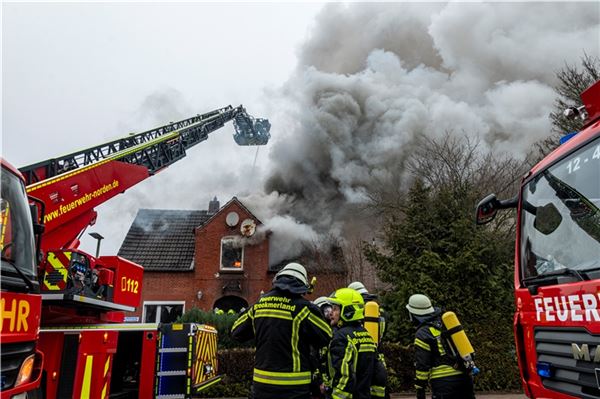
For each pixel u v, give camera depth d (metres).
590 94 3.06
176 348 5.97
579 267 2.76
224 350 10.18
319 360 4.36
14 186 3.56
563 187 3.14
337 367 3.50
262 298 3.52
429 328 4.27
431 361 4.20
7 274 3.03
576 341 2.64
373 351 3.72
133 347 6.07
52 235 6.14
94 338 4.99
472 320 10.50
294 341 3.28
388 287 14.05
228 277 17.66
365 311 4.63
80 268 5.22
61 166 7.61
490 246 11.16
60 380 4.74
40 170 7.05
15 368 2.97
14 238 3.37
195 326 6.14
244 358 10.10
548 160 3.47
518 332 3.43
